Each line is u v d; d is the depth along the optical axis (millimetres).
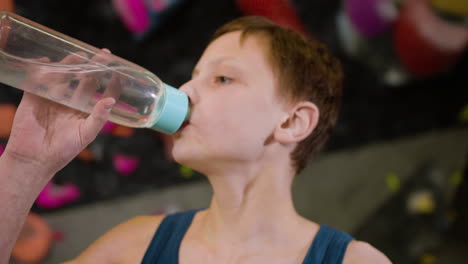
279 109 869
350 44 2266
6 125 1824
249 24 934
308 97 917
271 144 859
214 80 861
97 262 923
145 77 807
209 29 2121
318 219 2320
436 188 2430
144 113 802
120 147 2074
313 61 950
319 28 2215
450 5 2240
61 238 2004
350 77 2312
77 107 805
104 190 2070
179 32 2090
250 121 834
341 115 2342
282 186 874
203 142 821
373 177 2387
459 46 2332
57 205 2002
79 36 1980
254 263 836
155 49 2076
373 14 2225
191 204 2191
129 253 916
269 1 2115
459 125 2480
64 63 800
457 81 2441
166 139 2137
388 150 2402
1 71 791
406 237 2391
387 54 2303
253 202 852
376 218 2375
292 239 858
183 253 880
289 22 2127
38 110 792
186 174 2201
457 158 2449
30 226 1937
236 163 831
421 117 2438
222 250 860
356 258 830
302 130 883
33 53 801
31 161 769
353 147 2373
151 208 2127
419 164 2434
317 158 2344
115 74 816
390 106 2396
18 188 761
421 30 2271
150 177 2139
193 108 834
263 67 871
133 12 1982
